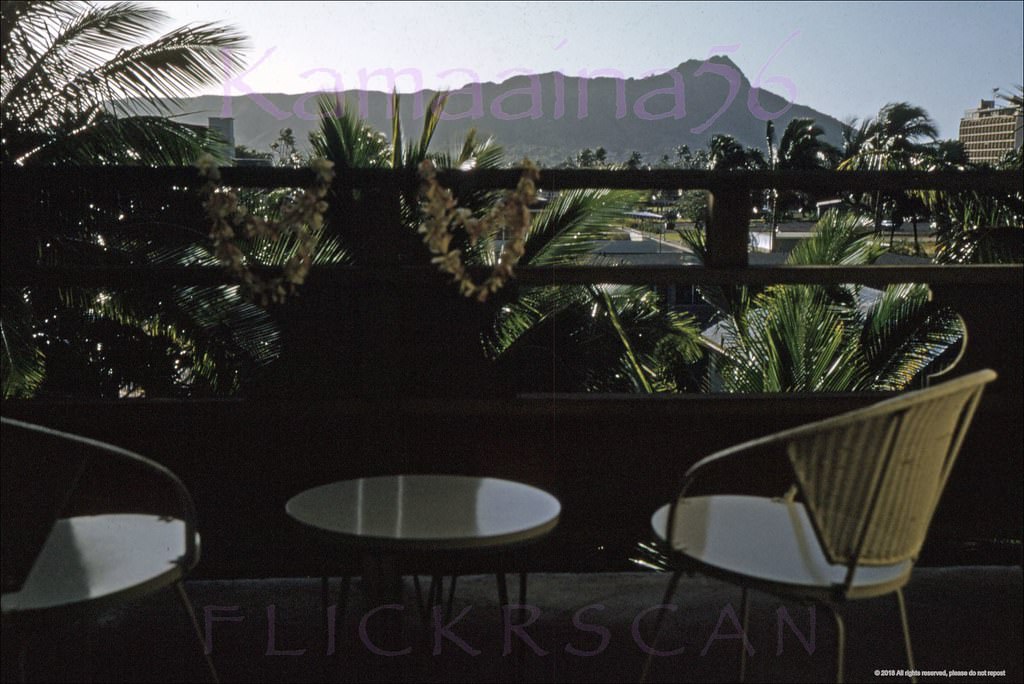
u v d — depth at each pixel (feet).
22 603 5.50
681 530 6.75
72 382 29.17
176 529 6.75
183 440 8.81
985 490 9.30
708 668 7.75
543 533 6.30
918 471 5.75
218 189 7.80
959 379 5.56
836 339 22.40
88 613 5.58
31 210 8.34
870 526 5.66
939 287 8.98
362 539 5.99
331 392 8.79
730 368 23.94
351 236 8.64
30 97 27.22
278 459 8.86
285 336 8.74
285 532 8.89
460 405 8.85
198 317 20.25
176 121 28.19
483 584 9.48
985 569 9.98
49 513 5.66
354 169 8.28
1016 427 9.26
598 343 27.25
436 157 25.76
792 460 5.77
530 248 22.90
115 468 8.77
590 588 9.37
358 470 8.88
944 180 8.61
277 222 7.74
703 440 9.09
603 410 8.95
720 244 8.68
